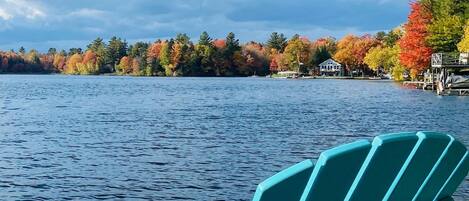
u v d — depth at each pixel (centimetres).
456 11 7694
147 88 9912
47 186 1675
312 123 3569
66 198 1527
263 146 2489
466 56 6359
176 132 3086
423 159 476
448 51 7575
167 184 1681
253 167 1956
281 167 1958
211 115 4288
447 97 6234
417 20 8038
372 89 9050
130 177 1794
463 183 1507
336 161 386
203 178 1766
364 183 424
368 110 4666
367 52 16725
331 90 8981
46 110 4950
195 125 3484
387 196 462
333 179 394
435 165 500
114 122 3741
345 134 2958
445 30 7350
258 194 357
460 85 6562
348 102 5850
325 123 3566
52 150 2419
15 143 2658
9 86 10900
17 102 6166
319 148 2436
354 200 427
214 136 2883
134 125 3519
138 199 1504
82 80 15638
